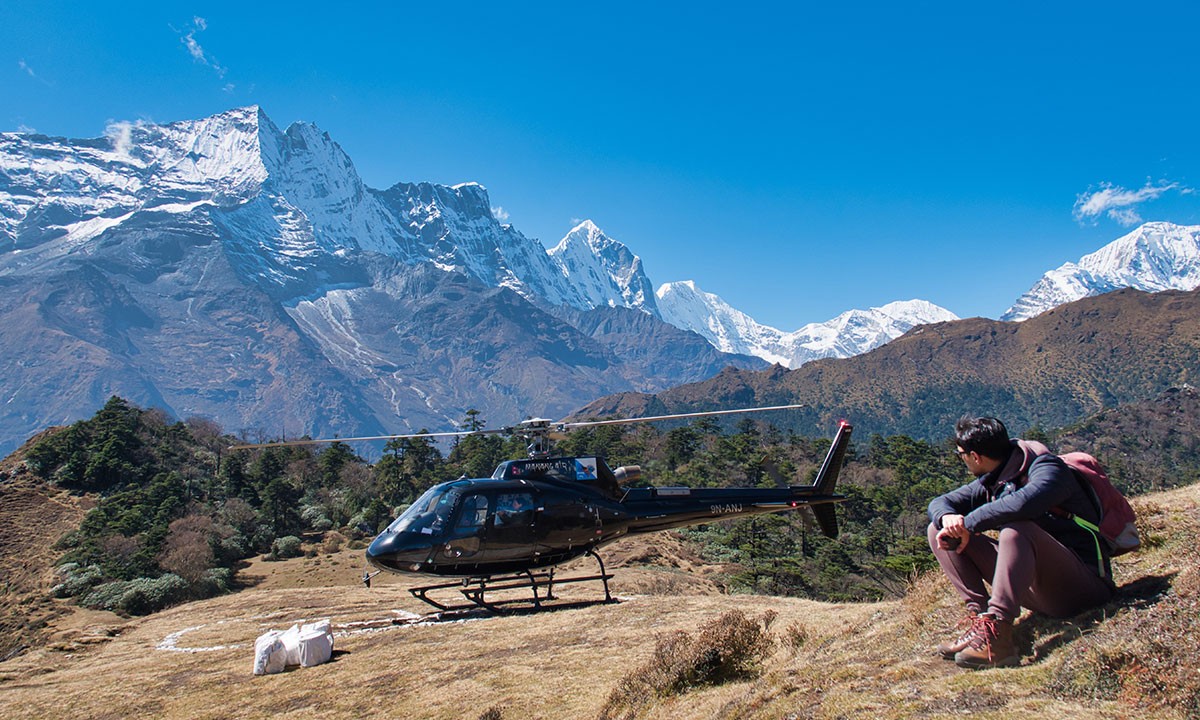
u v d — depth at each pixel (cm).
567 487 1833
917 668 659
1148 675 489
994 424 624
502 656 1550
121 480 11712
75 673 2241
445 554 1736
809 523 2033
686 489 1942
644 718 948
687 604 1958
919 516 10381
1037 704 518
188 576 7969
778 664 963
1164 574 614
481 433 1906
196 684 1778
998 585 587
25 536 9712
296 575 8800
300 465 13188
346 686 1510
